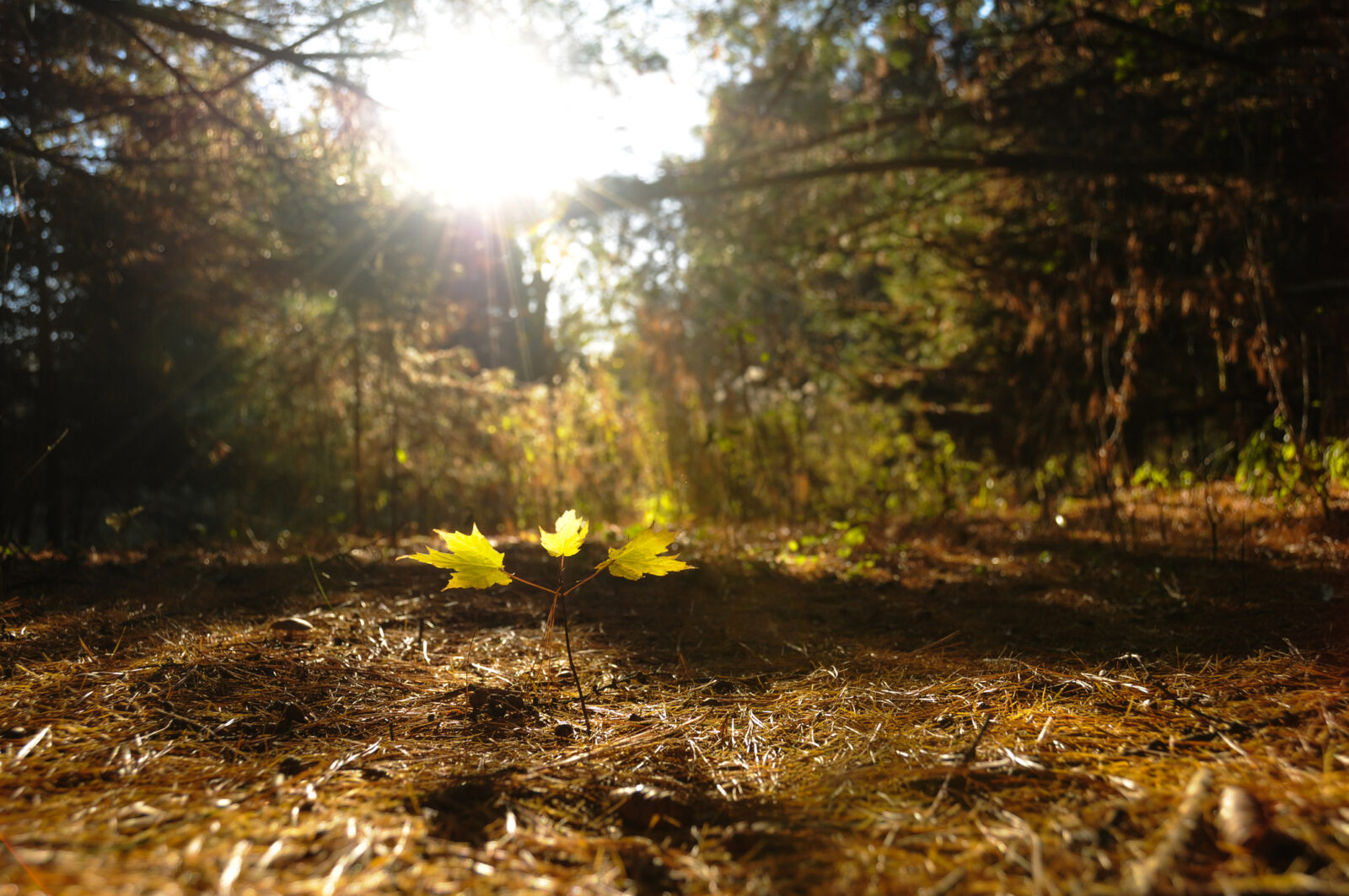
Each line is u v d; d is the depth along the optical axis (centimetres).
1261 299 468
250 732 179
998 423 740
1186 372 641
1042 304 643
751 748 173
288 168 539
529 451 741
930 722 184
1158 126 584
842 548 448
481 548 191
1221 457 603
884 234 802
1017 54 625
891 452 849
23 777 148
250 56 493
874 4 662
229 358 903
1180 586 336
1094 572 385
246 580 374
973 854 118
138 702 195
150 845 118
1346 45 480
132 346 749
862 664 243
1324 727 164
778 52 722
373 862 115
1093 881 107
